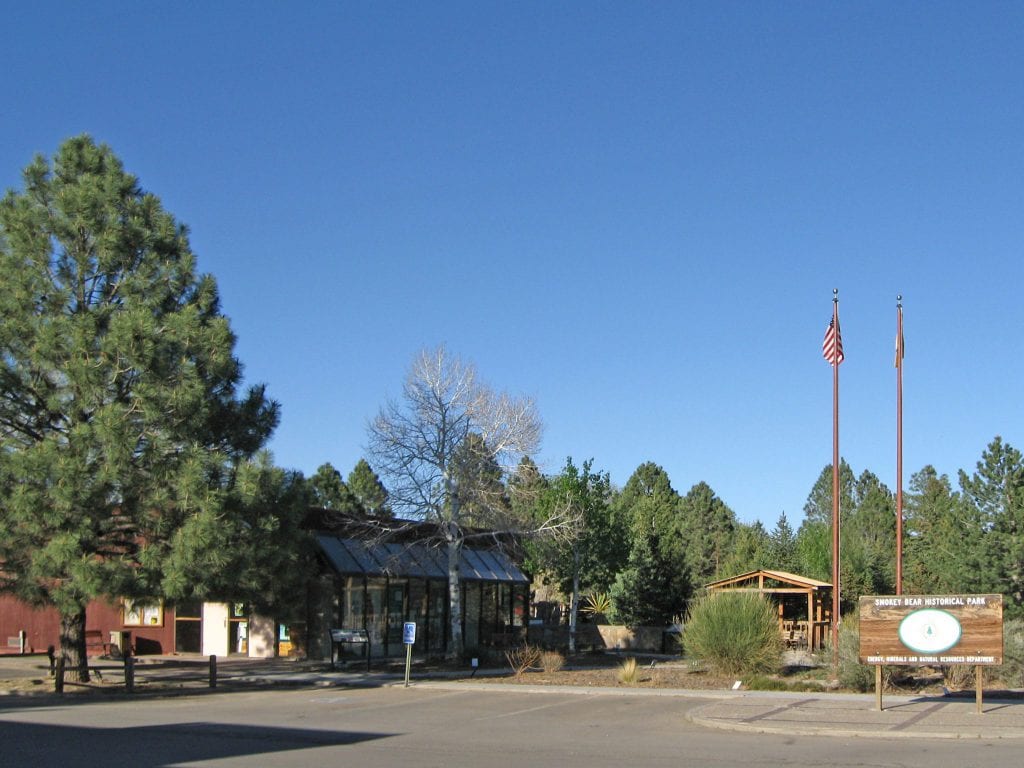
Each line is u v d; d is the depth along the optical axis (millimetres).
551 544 37594
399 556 36000
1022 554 42219
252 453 26656
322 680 27578
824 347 28406
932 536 65250
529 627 45312
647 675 28031
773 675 27406
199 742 17203
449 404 33938
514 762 14828
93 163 26344
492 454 33969
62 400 24453
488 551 42375
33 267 24984
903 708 20547
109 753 15914
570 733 18250
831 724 18172
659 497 85062
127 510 24172
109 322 24734
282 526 25906
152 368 23906
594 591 56938
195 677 28672
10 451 23562
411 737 17828
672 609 49688
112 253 25141
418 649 37062
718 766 14328
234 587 25125
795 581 40781
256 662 33406
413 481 33719
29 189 26000
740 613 27828
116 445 22906
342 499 60719
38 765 14695
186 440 24703
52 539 22828
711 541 82938
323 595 33875
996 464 44969
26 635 37938
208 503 23453
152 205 26516
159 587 23422
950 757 14875
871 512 77688
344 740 17469
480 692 25406
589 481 46000
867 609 20328
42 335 23922
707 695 23984
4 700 24016
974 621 19625
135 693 25297
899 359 27578
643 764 14562
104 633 37094
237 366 26500
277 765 14641
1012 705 20969
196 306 25953
